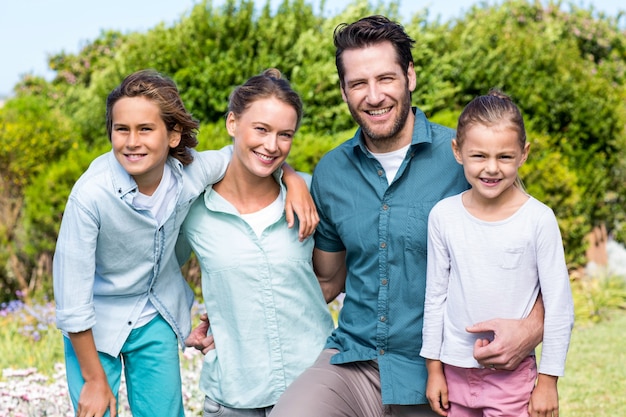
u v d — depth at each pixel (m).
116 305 3.24
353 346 3.12
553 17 13.89
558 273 2.74
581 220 9.01
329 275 3.48
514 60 9.73
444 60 9.48
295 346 3.29
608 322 8.20
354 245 3.15
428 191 3.06
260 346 3.26
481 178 2.77
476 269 2.81
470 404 2.88
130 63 9.26
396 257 3.07
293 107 3.17
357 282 3.17
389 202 3.09
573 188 8.71
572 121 9.82
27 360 6.00
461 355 2.84
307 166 7.43
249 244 3.25
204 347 3.39
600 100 10.05
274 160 3.18
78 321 2.98
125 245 3.10
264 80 3.18
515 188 2.85
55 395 4.52
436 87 9.22
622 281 9.29
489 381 2.84
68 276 2.99
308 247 3.32
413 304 3.06
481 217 2.84
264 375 3.26
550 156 8.71
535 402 2.74
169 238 3.21
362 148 3.12
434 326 2.91
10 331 6.88
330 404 2.94
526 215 2.78
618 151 10.26
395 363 3.08
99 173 3.04
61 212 7.97
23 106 9.65
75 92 12.24
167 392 3.30
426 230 3.03
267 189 3.34
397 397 3.02
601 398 5.64
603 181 9.98
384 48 3.03
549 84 9.76
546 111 9.67
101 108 9.50
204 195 3.30
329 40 8.88
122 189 3.03
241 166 3.27
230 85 8.49
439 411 2.94
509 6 13.04
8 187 8.84
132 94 2.98
